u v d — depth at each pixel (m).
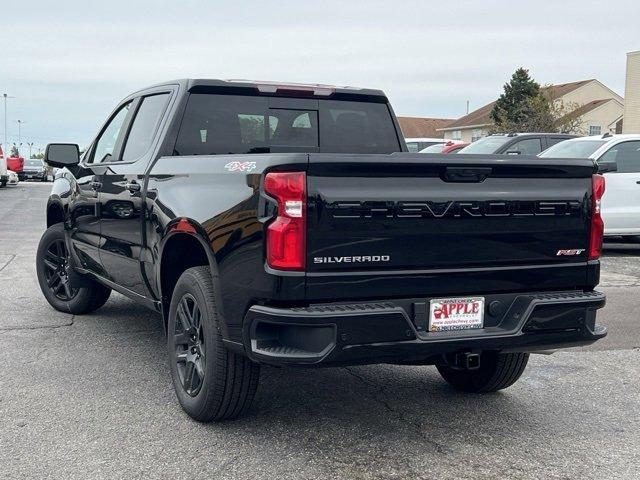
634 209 11.77
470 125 64.31
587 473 3.82
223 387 4.14
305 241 3.57
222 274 3.94
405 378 5.43
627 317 7.67
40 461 3.83
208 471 3.75
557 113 43.50
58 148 6.37
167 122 5.20
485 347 3.92
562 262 4.18
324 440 4.18
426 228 3.79
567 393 5.18
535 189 4.06
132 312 7.42
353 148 5.83
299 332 3.62
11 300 7.93
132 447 4.03
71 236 6.73
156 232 4.78
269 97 5.49
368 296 3.71
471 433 4.35
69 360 5.68
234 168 4.00
